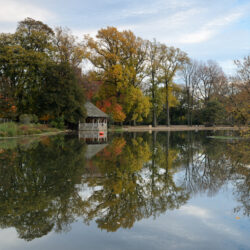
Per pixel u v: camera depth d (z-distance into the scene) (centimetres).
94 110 4534
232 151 1546
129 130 4809
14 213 538
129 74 4794
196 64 6494
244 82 1822
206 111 5669
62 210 556
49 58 4025
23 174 890
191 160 1231
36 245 407
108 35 4691
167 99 5816
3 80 3356
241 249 393
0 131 2573
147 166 1070
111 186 748
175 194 686
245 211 559
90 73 4862
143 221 503
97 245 406
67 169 980
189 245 405
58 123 3950
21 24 4038
